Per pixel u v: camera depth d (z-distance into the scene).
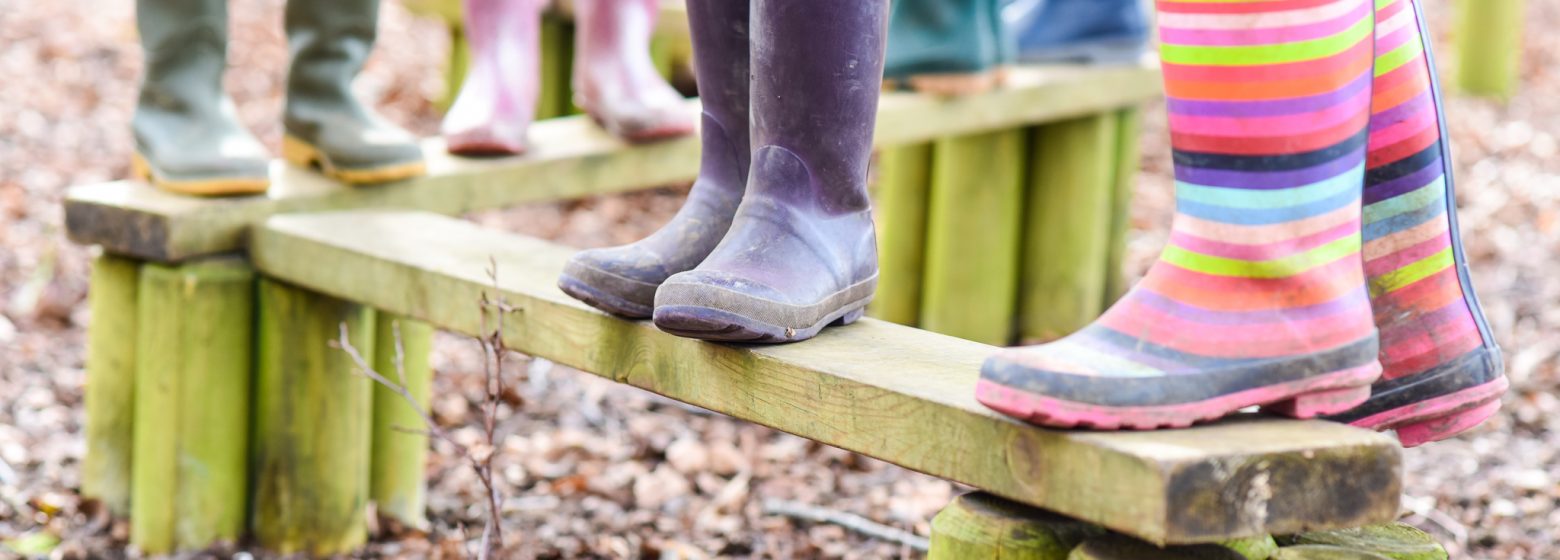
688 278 1.41
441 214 2.29
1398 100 1.32
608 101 2.54
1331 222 1.26
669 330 1.44
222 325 2.09
